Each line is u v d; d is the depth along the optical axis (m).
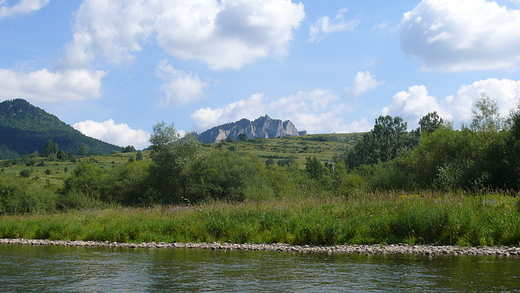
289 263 13.52
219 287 10.27
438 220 16.59
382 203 21.08
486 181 29.67
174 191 51.59
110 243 19.89
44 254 16.61
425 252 14.80
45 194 50.88
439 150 39.34
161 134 51.97
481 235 15.72
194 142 52.06
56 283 11.02
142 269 12.89
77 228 22.48
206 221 20.55
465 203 19.31
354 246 16.53
